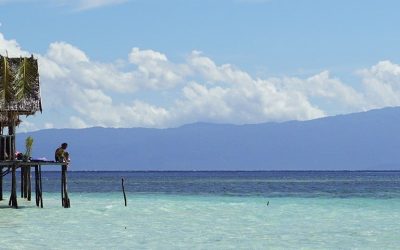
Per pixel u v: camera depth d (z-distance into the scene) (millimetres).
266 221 58594
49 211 64688
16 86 63500
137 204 78188
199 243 45750
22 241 45906
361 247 44562
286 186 153250
